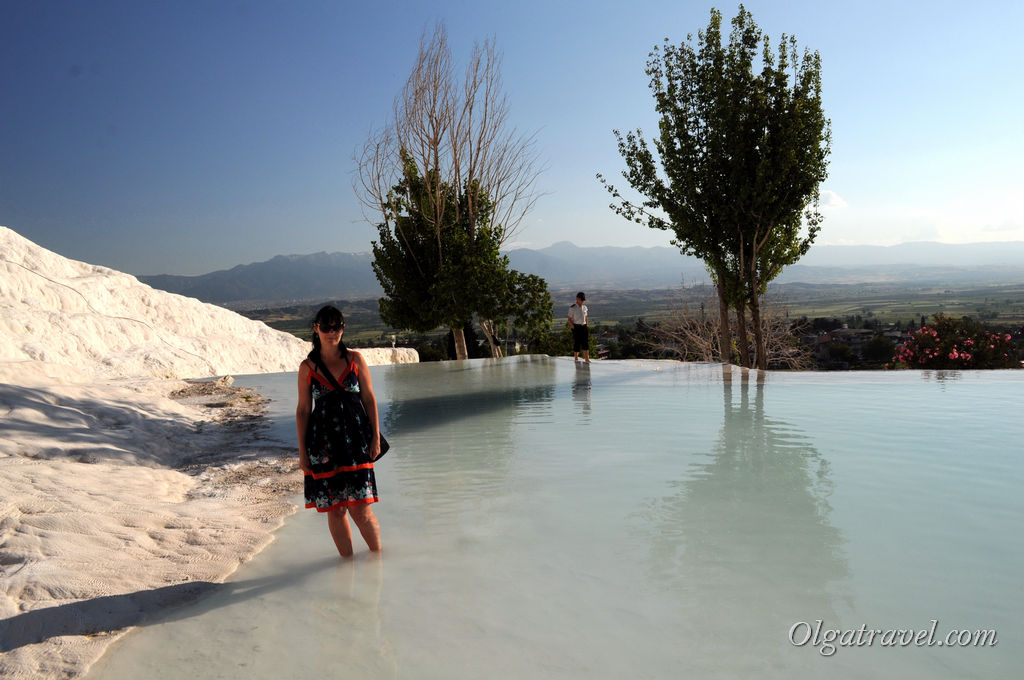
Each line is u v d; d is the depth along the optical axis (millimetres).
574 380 12727
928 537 3789
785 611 2912
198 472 6027
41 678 2451
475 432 7617
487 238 21859
